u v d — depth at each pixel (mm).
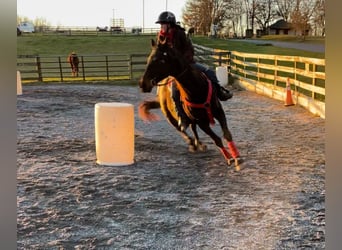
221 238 3605
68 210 4289
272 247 3389
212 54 20203
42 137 8062
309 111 10680
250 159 6324
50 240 3561
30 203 4473
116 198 4652
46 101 13523
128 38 38250
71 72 23641
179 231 3775
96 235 3689
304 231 3713
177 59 5270
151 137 8047
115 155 6004
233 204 4445
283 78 13242
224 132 5633
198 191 4883
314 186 4992
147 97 14906
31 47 33250
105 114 5977
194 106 5426
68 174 5590
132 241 3561
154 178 5402
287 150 6871
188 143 6832
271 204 4426
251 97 14219
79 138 8031
